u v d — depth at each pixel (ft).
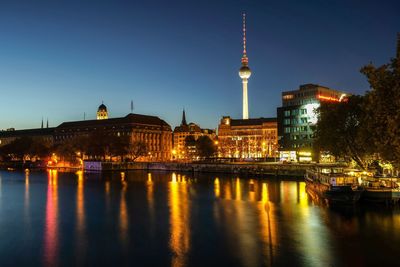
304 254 163.73
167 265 153.99
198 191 391.04
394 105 182.29
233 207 281.74
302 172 543.39
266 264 152.46
